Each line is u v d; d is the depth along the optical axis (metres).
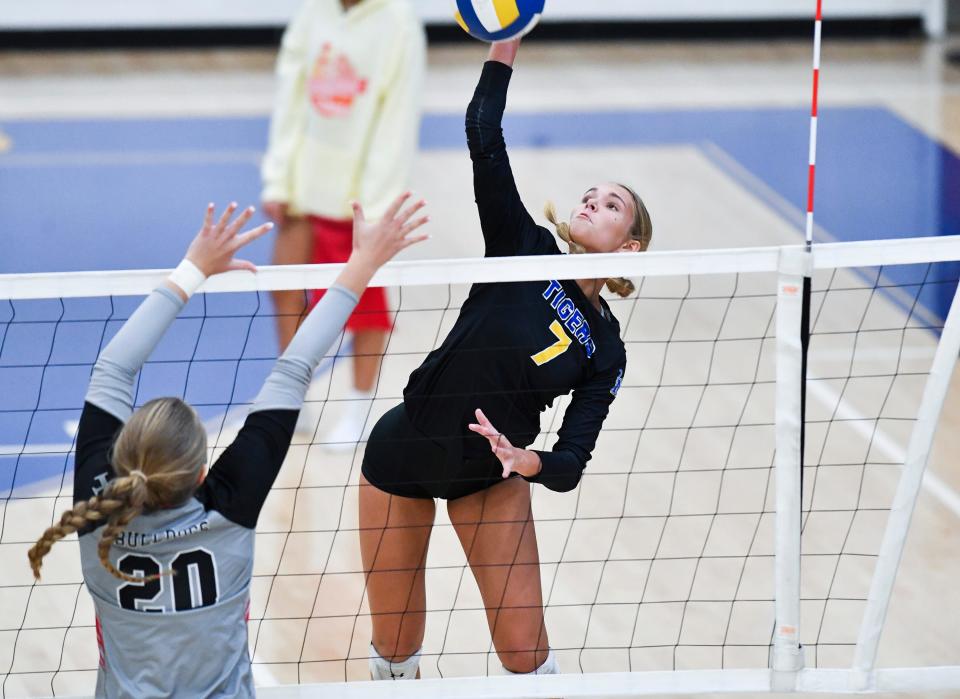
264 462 9.49
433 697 11.49
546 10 48.28
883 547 11.43
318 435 21.48
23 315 25.67
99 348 24.50
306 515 18.89
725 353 24.58
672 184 34.41
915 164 36.28
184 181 34.44
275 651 15.66
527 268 10.83
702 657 15.62
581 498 19.42
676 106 41.25
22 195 33.12
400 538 12.41
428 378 11.88
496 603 12.04
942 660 15.49
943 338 10.94
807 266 10.72
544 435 21.70
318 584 17.03
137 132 38.09
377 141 20.62
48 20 45.53
